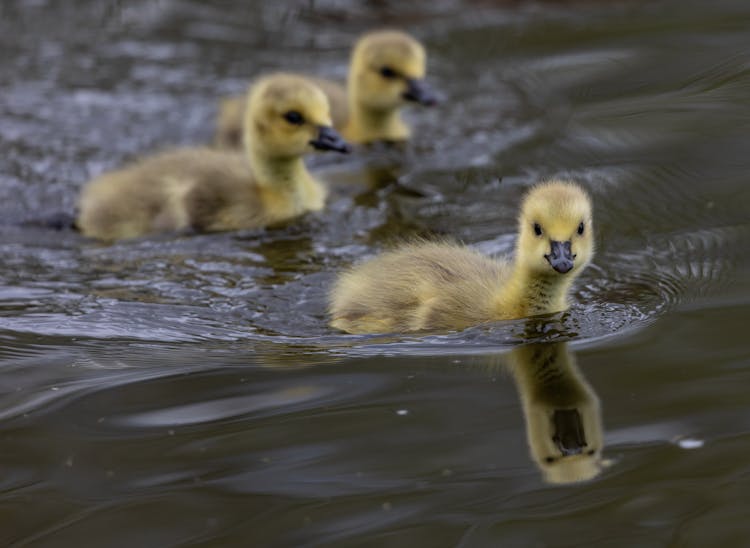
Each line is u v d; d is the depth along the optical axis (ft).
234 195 47.67
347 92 62.90
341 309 37.32
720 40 66.44
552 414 29.32
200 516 25.46
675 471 26.40
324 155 56.34
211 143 57.62
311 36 73.61
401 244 42.98
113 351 34.47
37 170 53.36
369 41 59.00
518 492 25.88
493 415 29.43
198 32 74.08
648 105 57.88
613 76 62.90
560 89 61.93
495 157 53.62
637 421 28.73
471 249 40.91
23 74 66.39
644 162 50.49
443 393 30.78
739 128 53.36
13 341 35.24
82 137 57.72
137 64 68.33
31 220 47.88
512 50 69.05
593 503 25.36
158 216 46.88
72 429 29.48
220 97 63.46
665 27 70.18
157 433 29.14
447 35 72.74
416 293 36.94
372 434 28.66
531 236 35.81
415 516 25.12
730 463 26.61
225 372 32.71
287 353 34.14
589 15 74.33
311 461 27.55
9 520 25.62
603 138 54.08
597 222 44.62
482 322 35.99
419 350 33.96
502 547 23.97
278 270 41.57
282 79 50.60
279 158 48.26
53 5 78.43
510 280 37.45
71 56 69.46
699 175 48.49
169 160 50.21
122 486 26.78
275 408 30.27
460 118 59.77
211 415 29.99
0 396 31.40
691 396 29.86
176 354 34.19
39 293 39.55
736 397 29.66
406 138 57.98
